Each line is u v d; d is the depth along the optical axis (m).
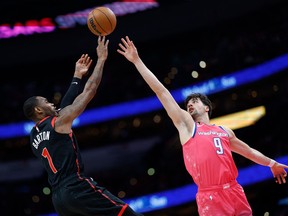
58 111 5.50
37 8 22.44
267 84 19.86
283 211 15.84
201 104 5.86
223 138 5.55
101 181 22.72
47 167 5.25
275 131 18.97
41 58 22.16
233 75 20.30
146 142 22.98
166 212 19.36
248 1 20.08
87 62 5.79
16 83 23.34
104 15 5.79
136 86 22.88
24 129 22.59
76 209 5.10
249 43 20.98
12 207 21.03
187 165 5.49
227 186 5.33
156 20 21.53
